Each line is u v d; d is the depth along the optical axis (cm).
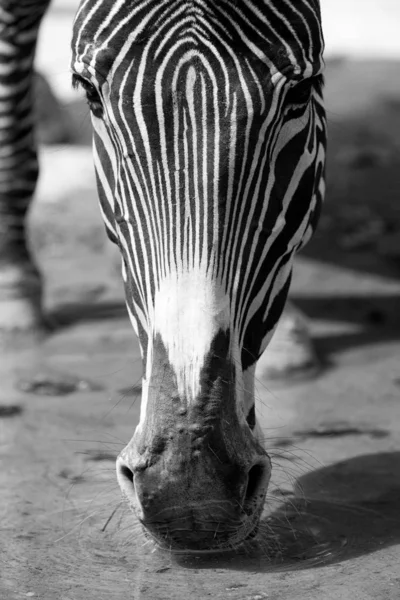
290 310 893
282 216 468
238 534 441
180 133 438
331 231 1381
